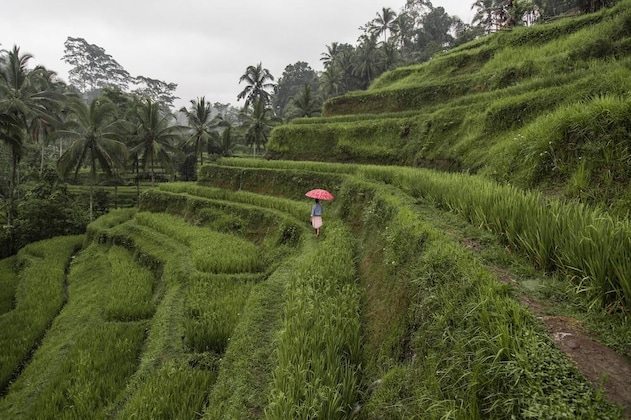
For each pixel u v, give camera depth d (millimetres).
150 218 22234
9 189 35594
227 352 7348
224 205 19656
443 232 6117
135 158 36969
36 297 15547
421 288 5020
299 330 6195
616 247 3730
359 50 56188
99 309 12875
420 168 14977
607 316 3555
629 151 6566
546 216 4910
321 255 9672
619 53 14180
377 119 21062
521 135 9844
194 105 43094
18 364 10984
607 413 2553
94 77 106188
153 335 9969
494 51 22078
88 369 9062
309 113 45656
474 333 3615
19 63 31547
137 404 6711
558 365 2930
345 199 13789
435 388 3680
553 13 41969
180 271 13211
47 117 32156
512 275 4559
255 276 12328
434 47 53906
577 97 10414
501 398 2957
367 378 5355
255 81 53000
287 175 19438
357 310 7035
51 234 27641
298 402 4664
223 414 5605
